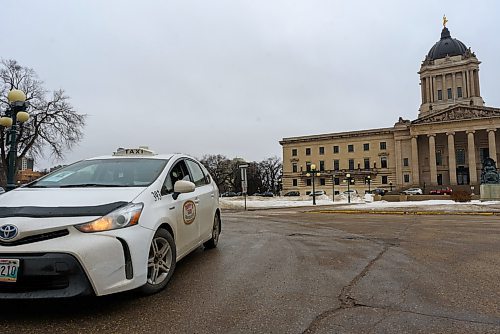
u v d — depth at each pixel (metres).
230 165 98.69
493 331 2.93
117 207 3.55
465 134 75.31
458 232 9.45
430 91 84.62
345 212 19.91
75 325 3.02
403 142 79.06
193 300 3.66
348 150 84.44
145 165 4.89
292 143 90.06
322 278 4.55
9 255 3.07
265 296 3.80
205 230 5.83
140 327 3.00
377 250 6.61
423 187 72.44
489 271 4.93
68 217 3.29
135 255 3.47
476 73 81.56
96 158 5.25
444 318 3.20
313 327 3.01
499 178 29.05
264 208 27.56
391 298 3.75
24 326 2.98
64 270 3.05
